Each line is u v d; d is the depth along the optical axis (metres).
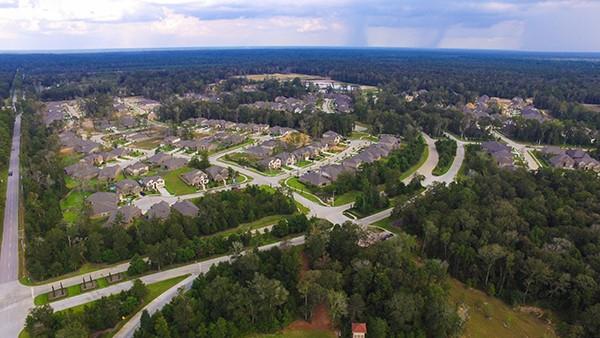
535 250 98.12
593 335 84.12
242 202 130.75
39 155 178.38
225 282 86.06
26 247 109.00
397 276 89.50
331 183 161.25
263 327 84.38
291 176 172.00
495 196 127.56
